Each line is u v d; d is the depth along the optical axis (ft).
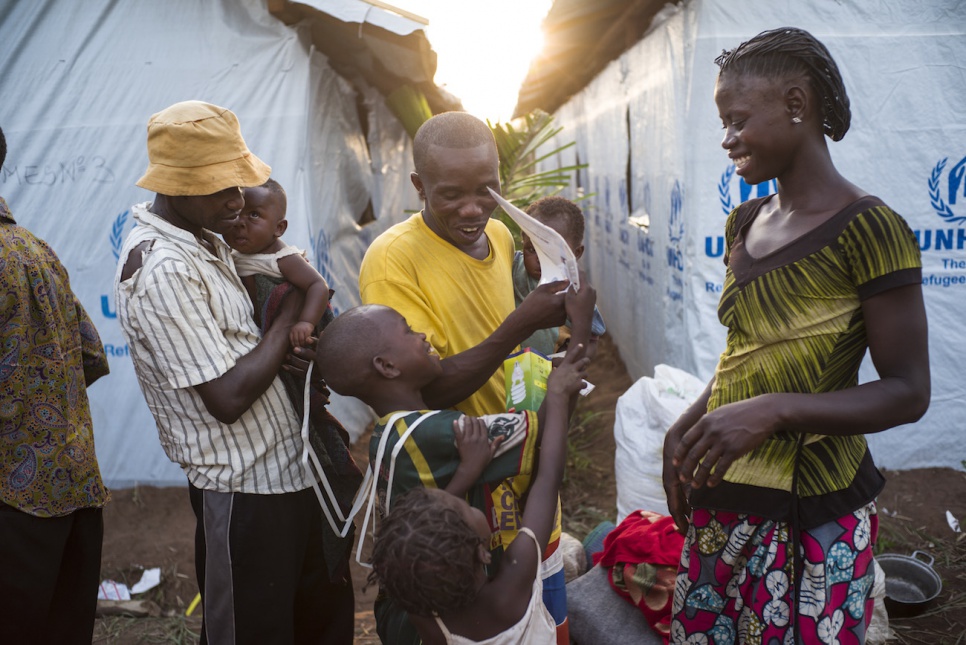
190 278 6.98
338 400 19.03
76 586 8.59
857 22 14.47
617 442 12.67
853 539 6.11
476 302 6.98
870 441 15.37
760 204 6.70
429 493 5.45
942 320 15.06
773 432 5.58
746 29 14.64
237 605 7.60
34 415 7.86
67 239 16.17
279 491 7.64
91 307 16.28
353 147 20.29
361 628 11.53
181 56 15.84
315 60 16.79
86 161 16.06
